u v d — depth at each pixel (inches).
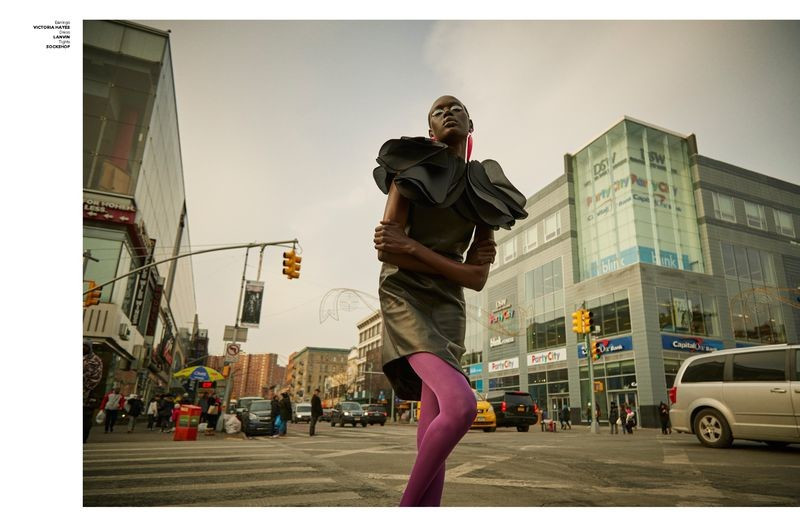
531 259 1456.7
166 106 1048.2
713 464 215.8
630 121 1208.8
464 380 46.6
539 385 1350.9
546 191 1429.6
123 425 796.6
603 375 1142.3
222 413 621.9
